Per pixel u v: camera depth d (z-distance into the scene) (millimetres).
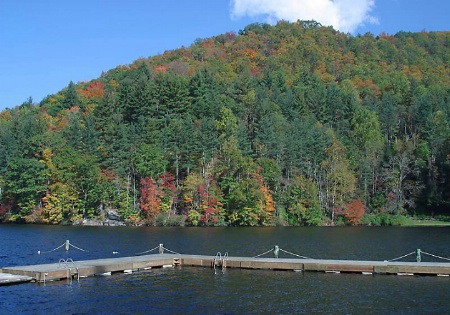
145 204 111438
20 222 118938
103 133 130375
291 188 117438
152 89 150625
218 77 195750
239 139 124000
